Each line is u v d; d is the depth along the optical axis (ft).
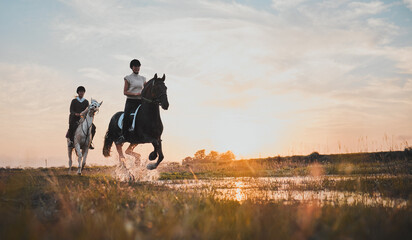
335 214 15.31
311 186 34.30
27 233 11.26
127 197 21.29
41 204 19.60
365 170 57.82
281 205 19.27
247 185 38.45
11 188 22.16
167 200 18.79
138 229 11.87
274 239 11.20
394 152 74.08
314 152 97.60
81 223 12.79
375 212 15.90
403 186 29.58
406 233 12.17
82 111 48.32
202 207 18.31
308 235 11.53
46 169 52.95
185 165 92.38
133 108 38.06
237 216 13.96
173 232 10.91
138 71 39.04
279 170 72.18
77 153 45.24
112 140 41.47
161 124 36.47
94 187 24.79
